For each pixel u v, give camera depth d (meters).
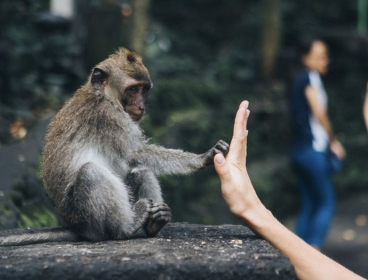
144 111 1.33
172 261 0.92
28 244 1.13
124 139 1.28
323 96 2.50
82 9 4.02
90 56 3.30
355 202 3.81
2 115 2.71
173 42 5.46
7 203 1.63
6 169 1.88
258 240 1.11
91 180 1.19
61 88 3.26
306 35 5.61
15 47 3.16
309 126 2.46
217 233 1.22
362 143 4.31
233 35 5.86
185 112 3.77
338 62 4.92
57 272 0.89
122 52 1.35
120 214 1.19
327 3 6.02
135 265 0.90
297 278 1.04
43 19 3.46
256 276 0.91
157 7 6.19
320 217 2.43
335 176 3.99
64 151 1.24
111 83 1.30
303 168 2.46
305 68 2.51
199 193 3.29
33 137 2.24
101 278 0.89
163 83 4.01
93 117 1.27
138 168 1.28
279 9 4.89
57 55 3.32
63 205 1.22
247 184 1.08
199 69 5.04
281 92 4.58
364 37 4.93
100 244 1.09
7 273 0.89
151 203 1.20
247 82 4.90
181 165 1.26
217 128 3.76
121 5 3.46
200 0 6.18
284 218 3.54
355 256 2.74
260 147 4.04
